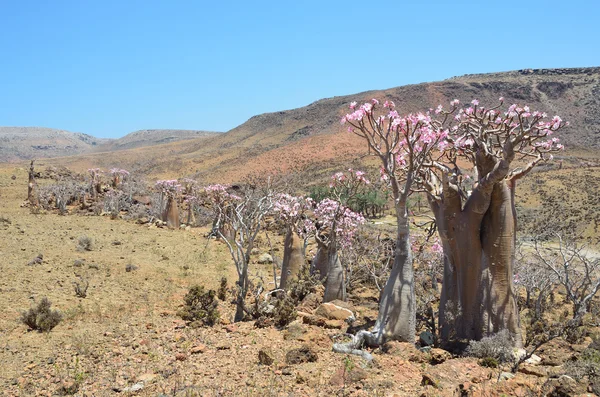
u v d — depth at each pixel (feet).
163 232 86.02
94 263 54.19
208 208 109.91
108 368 24.29
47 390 21.34
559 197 184.03
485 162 28.19
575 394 19.47
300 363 24.72
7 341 29.53
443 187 29.25
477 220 28.76
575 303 43.01
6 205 106.73
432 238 51.06
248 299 43.88
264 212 40.04
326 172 290.15
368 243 56.03
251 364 24.67
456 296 30.07
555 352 28.91
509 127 26.68
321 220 46.65
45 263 53.06
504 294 28.78
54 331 32.12
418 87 615.98
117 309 38.73
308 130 575.79
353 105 28.25
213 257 66.49
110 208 106.01
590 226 141.59
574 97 593.01
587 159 299.38
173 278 52.13
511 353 26.58
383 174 31.91
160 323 34.35
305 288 42.80
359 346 28.09
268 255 66.23
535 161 29.12
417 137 27.68
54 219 89.56
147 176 438.40
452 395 20.70
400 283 28.58
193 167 468.34
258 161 396.98
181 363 24.94
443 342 29.35
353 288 48.78
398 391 21.33
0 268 48.70
